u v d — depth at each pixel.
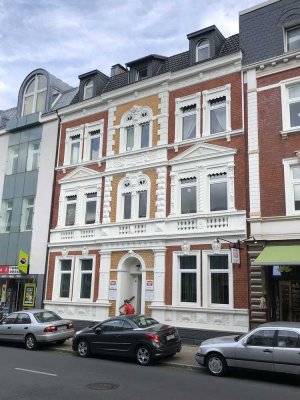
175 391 8.49
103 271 18.52
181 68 18.94
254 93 16.36
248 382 9.60
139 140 19.20
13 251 22.36
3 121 26.81
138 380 9.54
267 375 10.32
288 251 13.80
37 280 20.77
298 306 14.12
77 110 21.88
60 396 7.91
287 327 9.84
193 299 16.05
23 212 22.80
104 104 20.98
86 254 19.42
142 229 17.83
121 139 19.69
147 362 11.66
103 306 18.05
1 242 23.08
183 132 18.17
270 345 9.78
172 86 18.73
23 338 14.91
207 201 16.59
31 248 21.64
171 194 17.47
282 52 16.11
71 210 20.94
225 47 18.44
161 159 18.05
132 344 12.05
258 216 15.05
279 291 14.59
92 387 8.71
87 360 12.42
